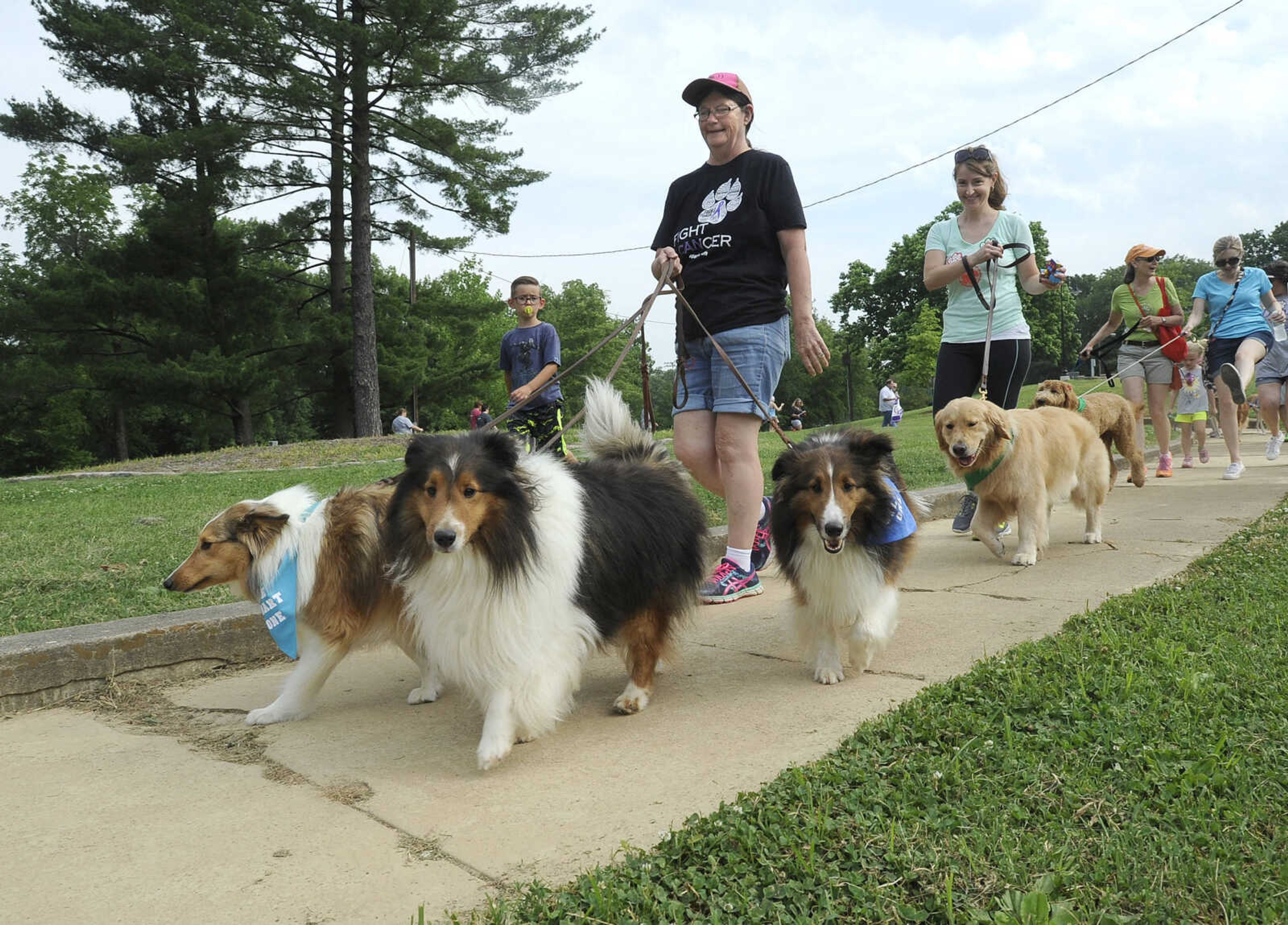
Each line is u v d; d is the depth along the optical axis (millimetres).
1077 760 2697
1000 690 3350
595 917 2102
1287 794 2439
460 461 3256
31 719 3949
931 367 48625
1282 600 4297
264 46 22359
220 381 27891
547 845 2562
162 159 23828
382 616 3979
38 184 40688
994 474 6031
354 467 15844
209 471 16781
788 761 3027
